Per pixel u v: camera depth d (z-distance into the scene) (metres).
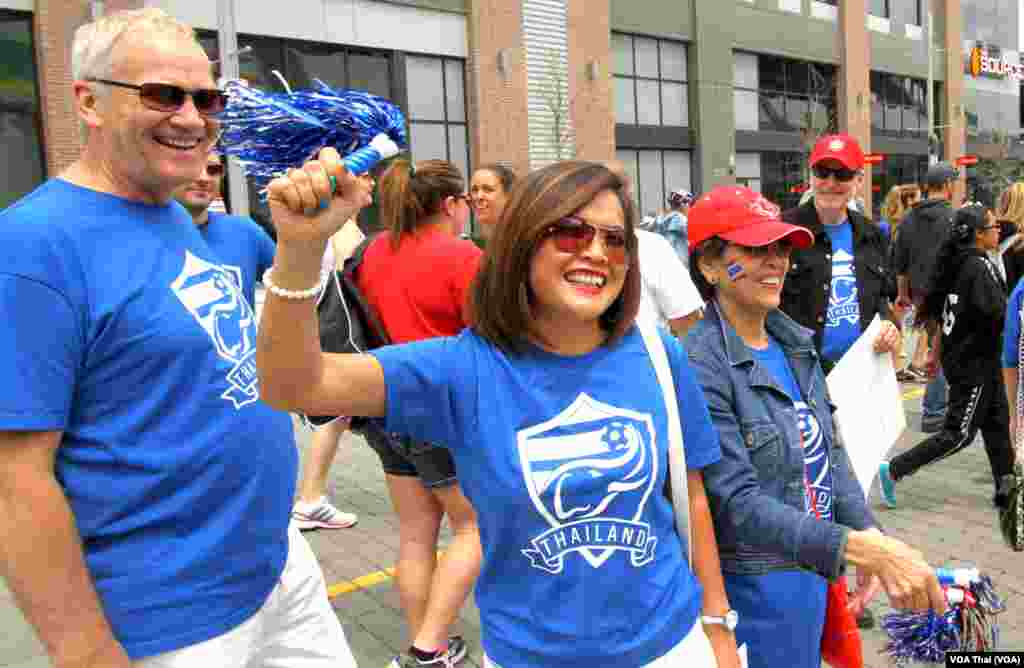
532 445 1.47
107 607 1.55
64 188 1.58
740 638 1.96
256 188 1.58
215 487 1.64
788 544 1.74
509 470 1.46
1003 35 39.72
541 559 1.48
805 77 27.89
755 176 26.34
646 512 1.53
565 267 1.47
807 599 1.96
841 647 2.09
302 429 6.90
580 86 20.17
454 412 1.50
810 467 2.07
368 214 13.43
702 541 1.80
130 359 1.54
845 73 28.64
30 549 1.42
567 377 1.51
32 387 1.42
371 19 16.22
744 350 1.99
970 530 4.32
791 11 26.75
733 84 25.09
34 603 1.44
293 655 2.01
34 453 1.43
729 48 24.69
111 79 1.55
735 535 1.88
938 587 1.57
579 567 1.48
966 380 4.44
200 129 1.61
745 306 2.06
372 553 4.21
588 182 1.47
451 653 3.03
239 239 2.16
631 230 1.54
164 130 1.58
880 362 2.79
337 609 3.59
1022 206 5.36
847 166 3.50
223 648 1.67
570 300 1.46
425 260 2.89
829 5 28.22
